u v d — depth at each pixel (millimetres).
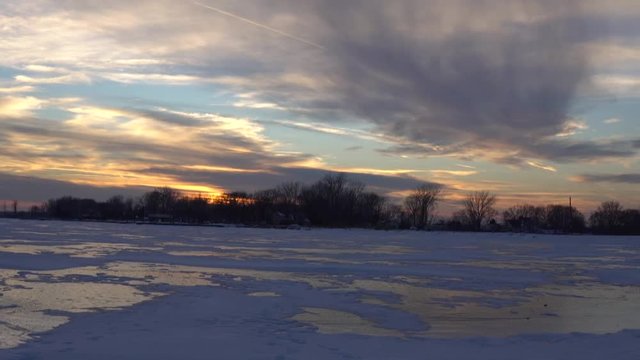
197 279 25062
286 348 12609
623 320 17578
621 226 139500
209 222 154000
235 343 13070
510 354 12320
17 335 13562
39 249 40688
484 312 18766
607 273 32656
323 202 145750
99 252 39281
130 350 12211
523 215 152875
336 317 17125
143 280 24203
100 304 18125
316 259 38344
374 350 12547
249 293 21266
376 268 32406
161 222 152750
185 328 14812
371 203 149250
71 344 12695
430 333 15141
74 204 181625
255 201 156125
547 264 39219
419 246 60625
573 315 18422
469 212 145000
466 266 35781
